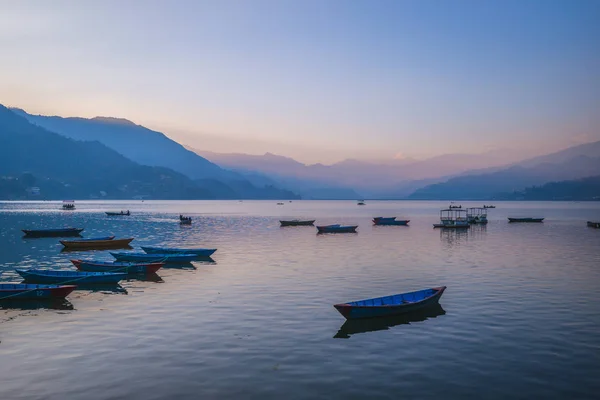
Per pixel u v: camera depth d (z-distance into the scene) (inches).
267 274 1964.8
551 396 831.7
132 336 1137.4
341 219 6855.3
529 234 4028.1
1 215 7504.9
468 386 868.0
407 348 1058.1
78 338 1123.9
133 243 3366.1
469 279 1846.7
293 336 1138.0
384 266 2180.1
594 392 845.8
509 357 1002.7
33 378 896.9
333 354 1021.2
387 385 871.1
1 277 1959.9
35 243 3385.8
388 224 5364.2
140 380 888.3
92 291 1642.5
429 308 1390.3
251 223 5684.1
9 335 1147.9
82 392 840.9
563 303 1449.3
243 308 1393.9
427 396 829.8
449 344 1083.3
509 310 1368.1
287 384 873.5
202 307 1408.7
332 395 832.3
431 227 4938.5
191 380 888.9
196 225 5310.0
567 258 2465.6
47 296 1507.1
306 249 2893.7
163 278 1882.4
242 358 995.9
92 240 3142.2
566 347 1062.4
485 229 4653.1
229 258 2471.7
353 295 1565.0
